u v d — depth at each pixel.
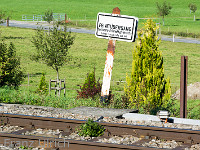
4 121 10.25
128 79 16.31
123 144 8.01
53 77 43.81
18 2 155.38
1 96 16.52
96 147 8.01
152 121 10.53
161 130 8.91
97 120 10.65
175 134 8.80
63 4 151.62
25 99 16.39
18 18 113.44
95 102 16.06
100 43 72.81
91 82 19.81
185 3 163.62
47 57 27.38
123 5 161.00
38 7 140.75
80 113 12.05
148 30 16.17
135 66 16.16
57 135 9.01
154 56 15.82
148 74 15.64
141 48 16.16
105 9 143.12
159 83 15.60
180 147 7.98
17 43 66.31
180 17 133.88
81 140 8.28
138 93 15.70
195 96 26.28
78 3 160.00
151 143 8.35
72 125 9.73
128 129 9.26
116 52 65.62
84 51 64.50
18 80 25.44
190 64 57.53
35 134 9.09
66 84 39.12
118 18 15.35
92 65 54.12
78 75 46.31
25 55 57.34
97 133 9.26
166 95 15.90
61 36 27.48
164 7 111.31
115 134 9.27
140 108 14.90
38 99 16.64
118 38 15.41
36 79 41.50
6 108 12.59
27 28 85.62
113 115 11.69
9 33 76.81
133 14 136.00
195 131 8.60
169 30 101.19
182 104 12.92
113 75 46.97
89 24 101.69
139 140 8.64
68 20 102.06
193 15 139.12
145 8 150.88
